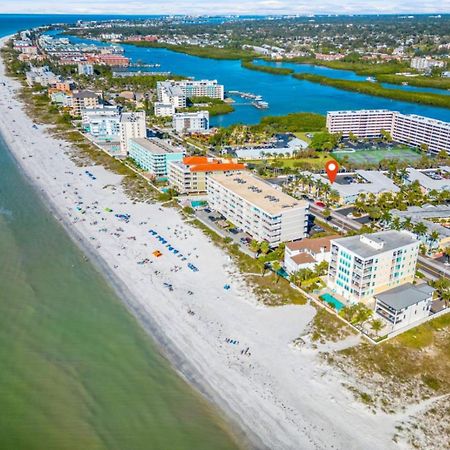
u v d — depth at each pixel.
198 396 141.12
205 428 130.38
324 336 164.88
